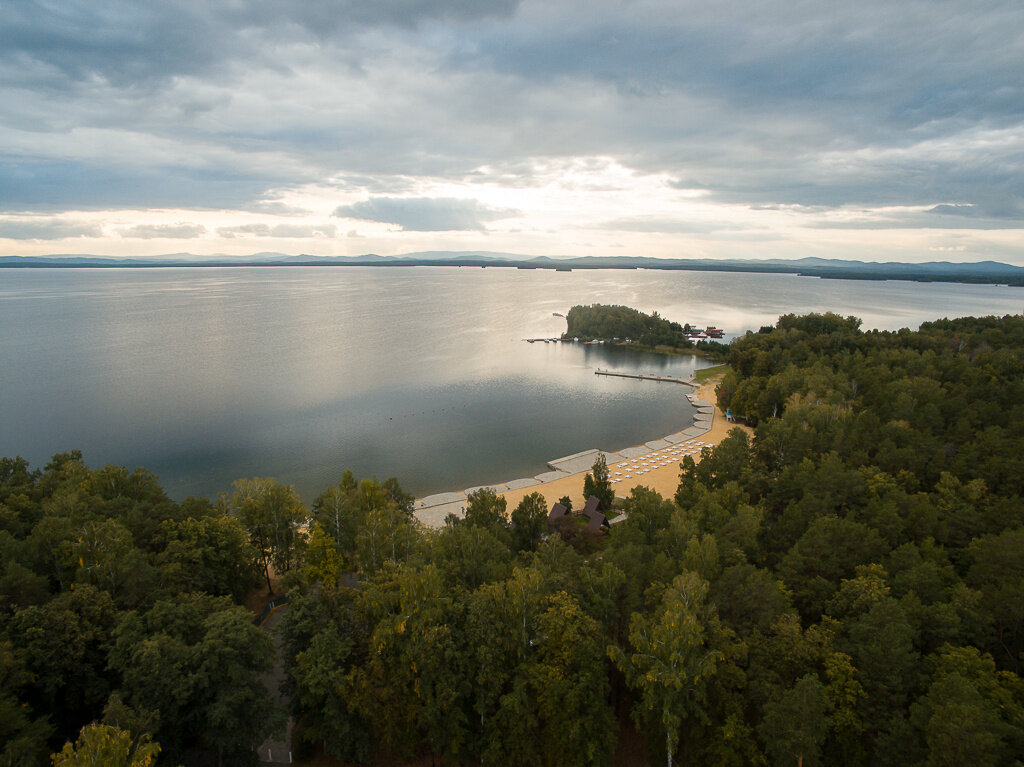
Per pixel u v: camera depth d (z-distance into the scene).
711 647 52.84
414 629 51.66
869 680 50.00
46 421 182.50
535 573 56.38
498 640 53.66
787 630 53.81
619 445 166.50
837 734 49.44
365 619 55.53
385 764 54.97
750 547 74.38
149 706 46.78
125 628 51.12
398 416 192.50
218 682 48.91
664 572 64.50
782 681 52.16
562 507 109.06
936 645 55.72
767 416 164.25
